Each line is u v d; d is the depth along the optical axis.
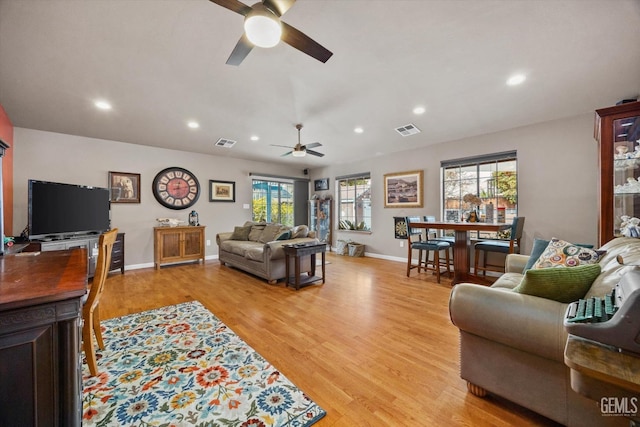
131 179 4.86
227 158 6.10
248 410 1.41
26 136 3.94
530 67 2.50
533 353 1.25
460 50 2.27
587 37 2.07
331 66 2.52
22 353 0.88
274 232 4.77
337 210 7.01
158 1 1.78
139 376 1.71
